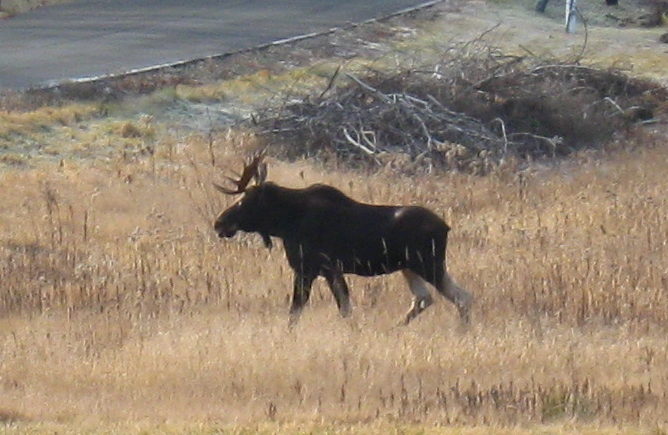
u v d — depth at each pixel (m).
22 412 40.84
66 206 74.50
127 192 77.75
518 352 47.22
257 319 53.44
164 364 46.03
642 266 62.41
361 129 90.56
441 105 93.38
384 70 104.19
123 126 92.94
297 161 87.62
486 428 38.56
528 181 82.88
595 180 83.94
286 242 54.44
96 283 58.66
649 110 103.81
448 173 84.69
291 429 37.88
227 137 90.81
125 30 129.12
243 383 43.91
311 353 46.69
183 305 55.34
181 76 107.62
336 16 139.62
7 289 57.50
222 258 63.94
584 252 64.44
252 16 138.88
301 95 100.00
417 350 47.34
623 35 138.75
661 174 85.75
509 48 127.06
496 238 68.44
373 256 53.41
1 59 113.50
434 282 53.38
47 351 48.56
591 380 44.09
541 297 55.94
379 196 77.62
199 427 38.12
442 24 137.12
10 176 80.25
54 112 93.75
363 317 53.66
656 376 45.00
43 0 146.62
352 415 40.28
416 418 39.84
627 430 38.66
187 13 140.25
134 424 38.88
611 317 53.97
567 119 95.25
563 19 147.38
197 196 77.62
